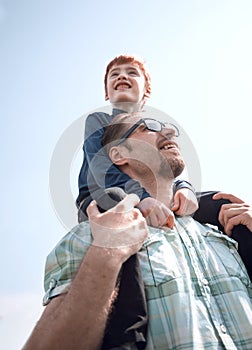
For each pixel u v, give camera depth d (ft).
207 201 3.75
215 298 2.97
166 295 2.83
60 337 2.46
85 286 2.57
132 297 2.68
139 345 2.61
